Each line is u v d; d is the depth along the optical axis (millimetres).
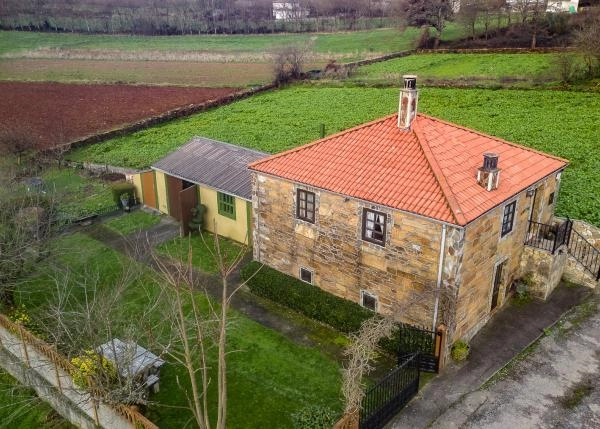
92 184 34375
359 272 18156
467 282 16453
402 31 86875
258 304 20391
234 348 17859
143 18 111750
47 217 22406
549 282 19672
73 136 45750
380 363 17016
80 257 24328
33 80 70438
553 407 15062
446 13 79000
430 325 16719
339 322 18234
